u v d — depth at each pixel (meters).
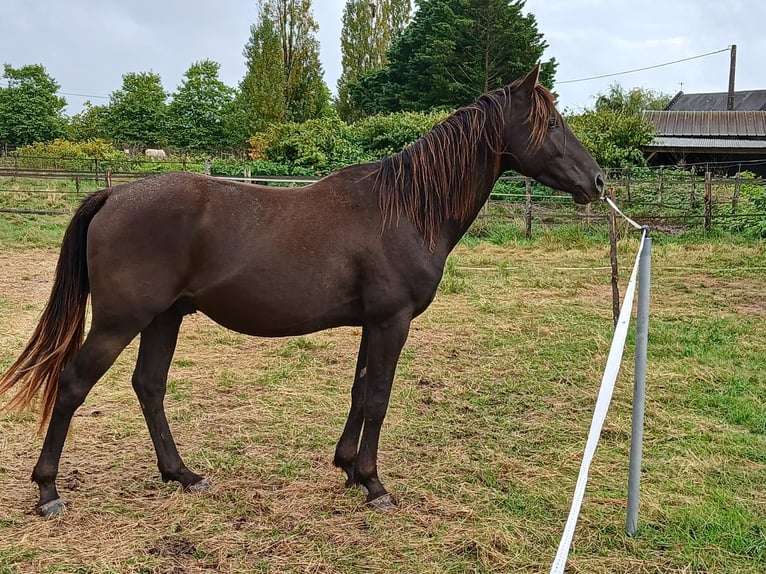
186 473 3.22
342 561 2.62
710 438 3.94
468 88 28.94
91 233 2.72
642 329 2.69
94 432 3.84
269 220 2.84
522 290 8.74
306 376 5.07
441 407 4.49
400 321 2.98
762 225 12.98
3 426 3.87
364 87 36.75
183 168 20.70
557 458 3.68
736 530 2.88
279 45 35.97
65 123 44.59
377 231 2.91
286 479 3.36
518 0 29.70
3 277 8.41
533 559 2.67
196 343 5.96
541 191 16.69
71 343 2.86
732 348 5.87
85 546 2.65
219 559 2.59
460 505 3.11
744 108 44.28
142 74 43.84
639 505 3.07
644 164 20.41
